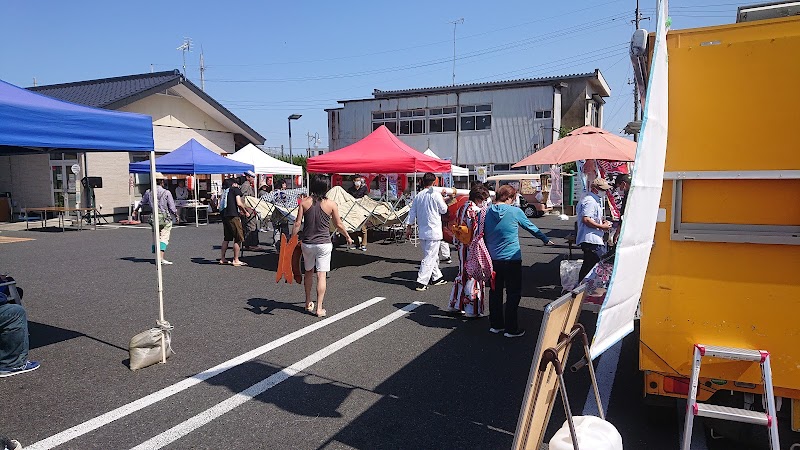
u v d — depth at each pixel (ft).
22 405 13.03
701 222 9.59
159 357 15.94
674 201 9.70
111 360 16.22
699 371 9.48
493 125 94.89
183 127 71.56
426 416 12.66
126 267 32.24
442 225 27.45
